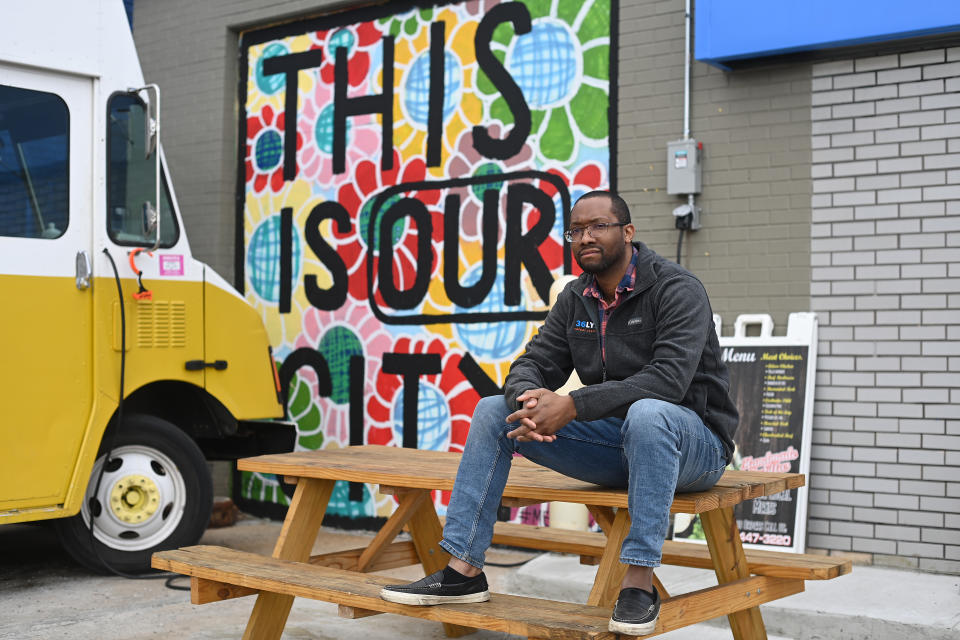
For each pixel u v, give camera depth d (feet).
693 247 19.48
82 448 18.03
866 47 17.87
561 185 21.08
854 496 17.90
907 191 17.60
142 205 19.31
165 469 19.62
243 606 16.76
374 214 23.81
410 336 23.12
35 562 20.44
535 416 9.78
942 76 17.34
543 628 9.04
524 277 21.49
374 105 23.91
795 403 18.15
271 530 24.00
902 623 14.16
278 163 25.50
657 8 20.06
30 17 18.03
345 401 24.06
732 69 19.08
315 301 24.70
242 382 20.66
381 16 23.88
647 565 9.30
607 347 10.95
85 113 18.76
